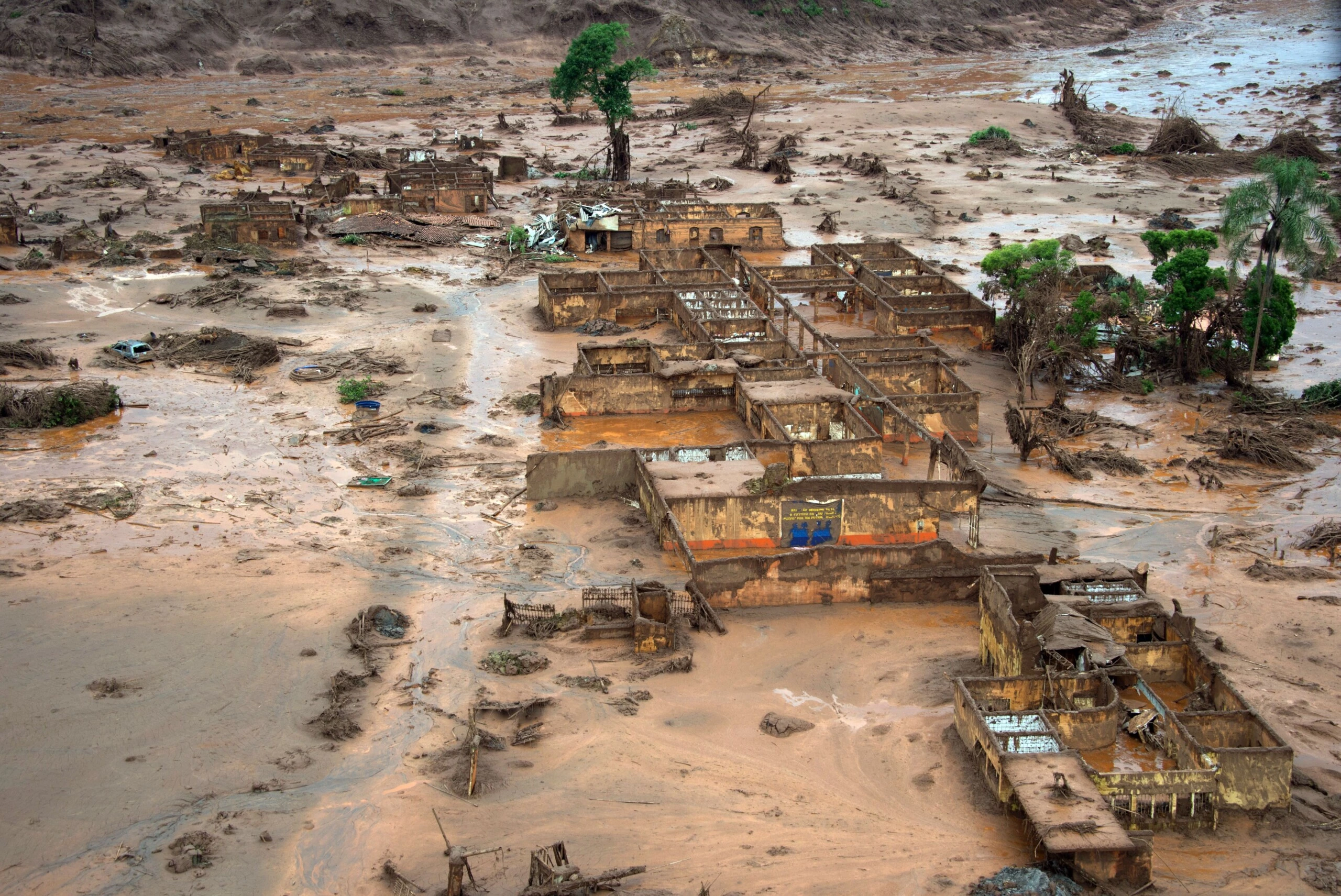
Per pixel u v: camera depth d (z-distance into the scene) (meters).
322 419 60.56
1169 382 70.12
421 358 70.75
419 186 107.81
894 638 41.50
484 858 29.81
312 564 45.69
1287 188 65.75
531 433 60.12
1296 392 67.94
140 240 93.19
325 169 125.38
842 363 65.62
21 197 107.25
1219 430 62.91
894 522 48.50
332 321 77.12
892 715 36.66
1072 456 57.91
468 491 52.69
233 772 33.19
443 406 63.03
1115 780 31.17
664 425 61.72
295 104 167.25
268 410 61.53
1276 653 40.81
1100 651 36.75
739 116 164.75
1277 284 68.94
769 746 34.97
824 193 120.50
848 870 29.69
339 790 32.53
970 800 32.47
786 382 62.00
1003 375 71.06
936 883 29.19
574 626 41.25
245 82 180.88
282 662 38.78
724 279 82.69
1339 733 35.75
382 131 151.00
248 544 47.19
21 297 78.25
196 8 192.12
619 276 83.19
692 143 150.00
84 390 60.00
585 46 121.88
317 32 197.50
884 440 59.38
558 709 36.44
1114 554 48.62
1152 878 29.33
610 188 117.81
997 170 134.00
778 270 85.69
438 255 95.38
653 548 47.41
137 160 126.75
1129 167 134.50
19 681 37.25
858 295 82.50
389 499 51.69
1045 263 75.12
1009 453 59.56
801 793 32.81
